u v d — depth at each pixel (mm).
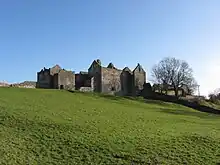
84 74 132375
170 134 38188
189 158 29094
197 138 36219
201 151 31312
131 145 32156
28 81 125812
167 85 151000
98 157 28469
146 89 134875
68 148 30422
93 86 128125
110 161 27656
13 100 54844
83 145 31359
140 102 84812
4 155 27391
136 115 54844
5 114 41469
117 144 32219
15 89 70625
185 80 152000
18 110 45281
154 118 53000
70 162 27188
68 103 60719
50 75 125250
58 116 44812
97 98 78062
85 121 43125
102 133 36438
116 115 52250
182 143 33844
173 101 109250
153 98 115625
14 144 30406
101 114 51562
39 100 59344
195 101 121500
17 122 38281
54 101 60781
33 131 35156
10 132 34156
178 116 60500
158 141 34219
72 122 41312
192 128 44500
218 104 136250
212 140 35531
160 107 79188
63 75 123188
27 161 26656
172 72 151250
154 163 27469
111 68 134750
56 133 34969
